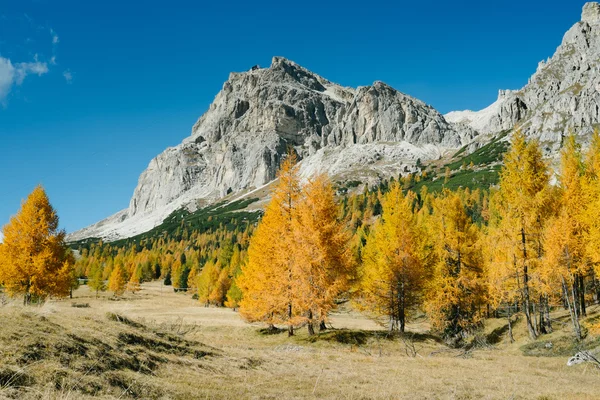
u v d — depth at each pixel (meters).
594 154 27.86
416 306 27.94
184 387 9.38
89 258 127.56
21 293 26.91
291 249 25.12
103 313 13.46
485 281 26.77
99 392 7.73
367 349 22.28
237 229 176.12
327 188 24.86
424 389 11.67
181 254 148.38
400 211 26.27
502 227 25.11
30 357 7.96
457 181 164.88
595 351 17.70
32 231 27.86
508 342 26.84
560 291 26.41
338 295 24.44
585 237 21.88
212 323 33.88
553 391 11.91
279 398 9.48
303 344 23.28
